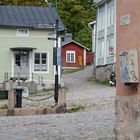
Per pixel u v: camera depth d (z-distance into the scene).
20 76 42.47
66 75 59.91
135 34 8.69
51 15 45.72
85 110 23.81
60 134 14.70
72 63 74.19
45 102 28.78
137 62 8.55
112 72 41.88
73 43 74.25
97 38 53.25
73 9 90.06
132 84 8.69
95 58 52.72
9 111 23.12
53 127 16.61
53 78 42.78
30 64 42.72
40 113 23.20
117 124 9.30
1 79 42.16
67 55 74.12
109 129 15.09
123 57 8.88
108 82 44.41
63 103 23.47
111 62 46.59
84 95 32.22
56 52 24.84
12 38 42.69
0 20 43.16
